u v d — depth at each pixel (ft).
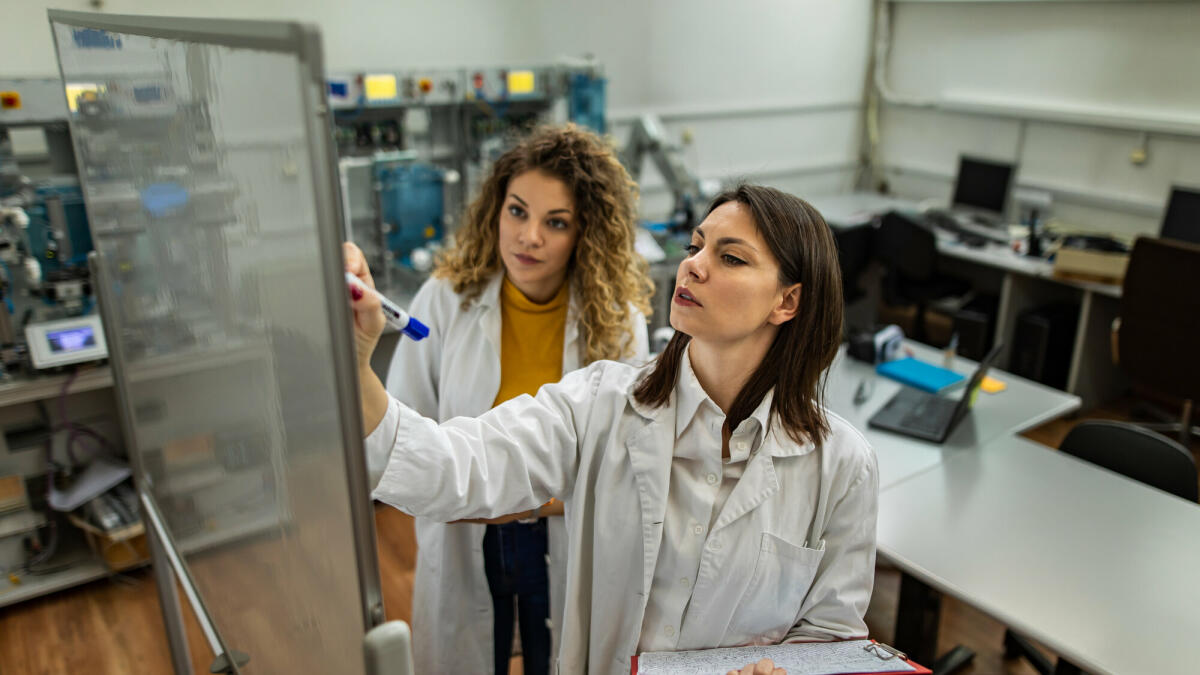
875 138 19.65
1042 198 15.81
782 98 17.89
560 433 3.49
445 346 5.24
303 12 11.34
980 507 6.43
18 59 9.50
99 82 3.88
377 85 10.54
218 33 2.35
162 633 8.14
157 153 3.30
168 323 3.76
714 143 17.16
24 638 8.06
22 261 8.21
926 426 7.74
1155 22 14.14
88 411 9.43
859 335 9.79
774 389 3.27
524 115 12.30
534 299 5.22
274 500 2.90
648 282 5.56
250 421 2.95
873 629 8.31
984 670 7.77
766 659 3.02
